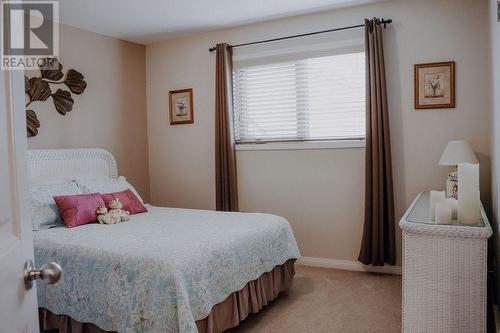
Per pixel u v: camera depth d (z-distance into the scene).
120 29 4.14
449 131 3.40
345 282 3.44
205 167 4.54
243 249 2.58
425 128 3.48
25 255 0.97
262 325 2.63
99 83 4.26
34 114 3.59
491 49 2.76
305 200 4.00
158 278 2.01
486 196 3.25
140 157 4.77
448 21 3.36
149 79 4.83
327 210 3.91
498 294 2.33
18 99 0.95
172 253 2.16
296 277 3.61
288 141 4.07
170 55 4.66
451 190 2.96
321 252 3.95
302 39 3.93
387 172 3.50
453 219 1.95
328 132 3.91
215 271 2.29
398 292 3.17
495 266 2.58
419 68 3.46
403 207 3.59
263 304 2.80
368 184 3.56
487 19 3.21
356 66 3.75
